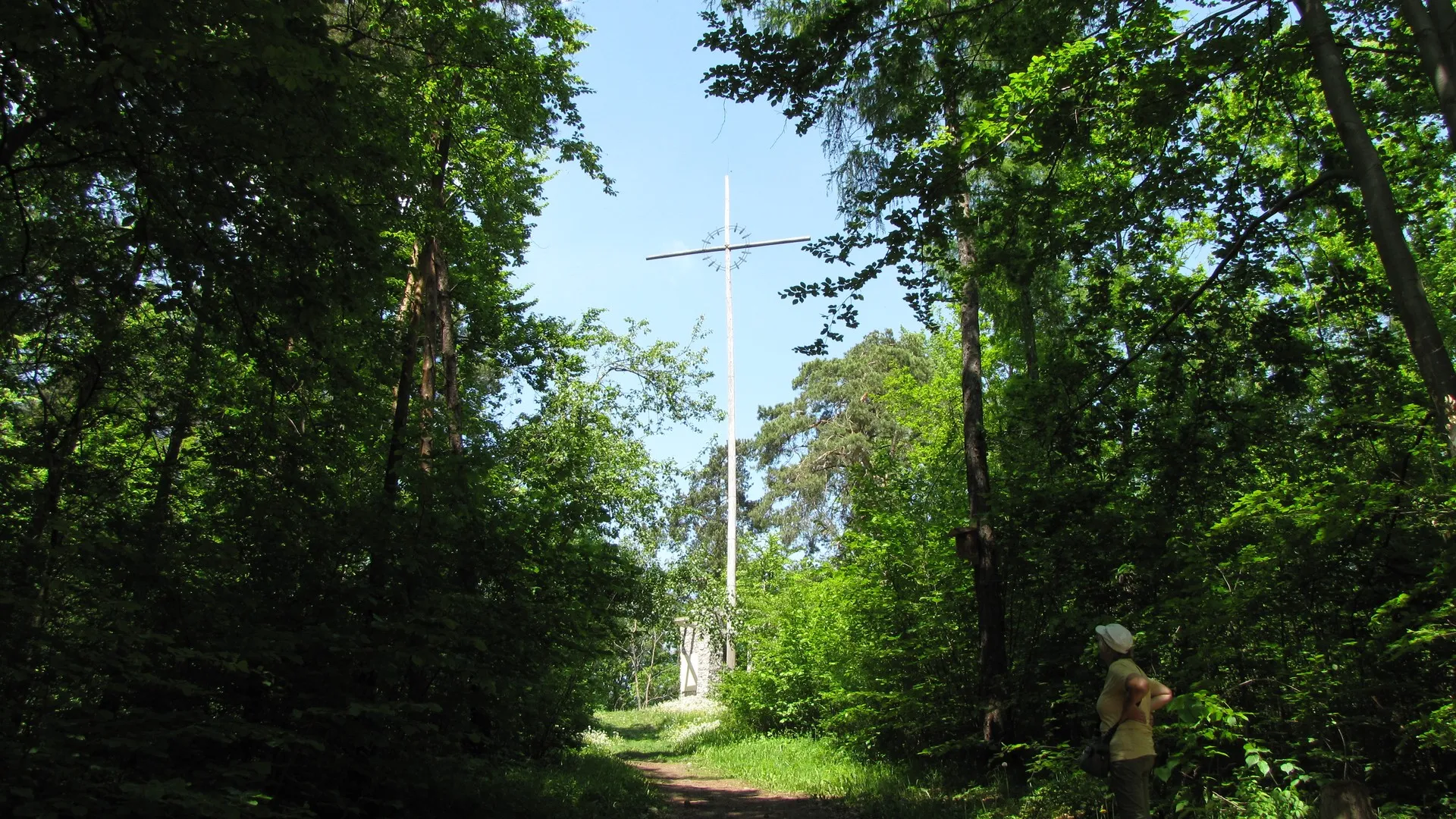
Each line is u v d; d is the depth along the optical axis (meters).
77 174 7.91
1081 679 10.72
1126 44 8.45
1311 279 9.91
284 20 6.36
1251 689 7.66
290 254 7.81
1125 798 5.42
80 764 4.92
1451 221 12.66
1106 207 9.69
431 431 10.12
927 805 9.98
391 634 7.64
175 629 6.26
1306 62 8.41
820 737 19.48
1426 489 6.47
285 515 7.77
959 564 13.77
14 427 7.86
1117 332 11.78
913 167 9.15
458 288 14.95
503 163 13.84
